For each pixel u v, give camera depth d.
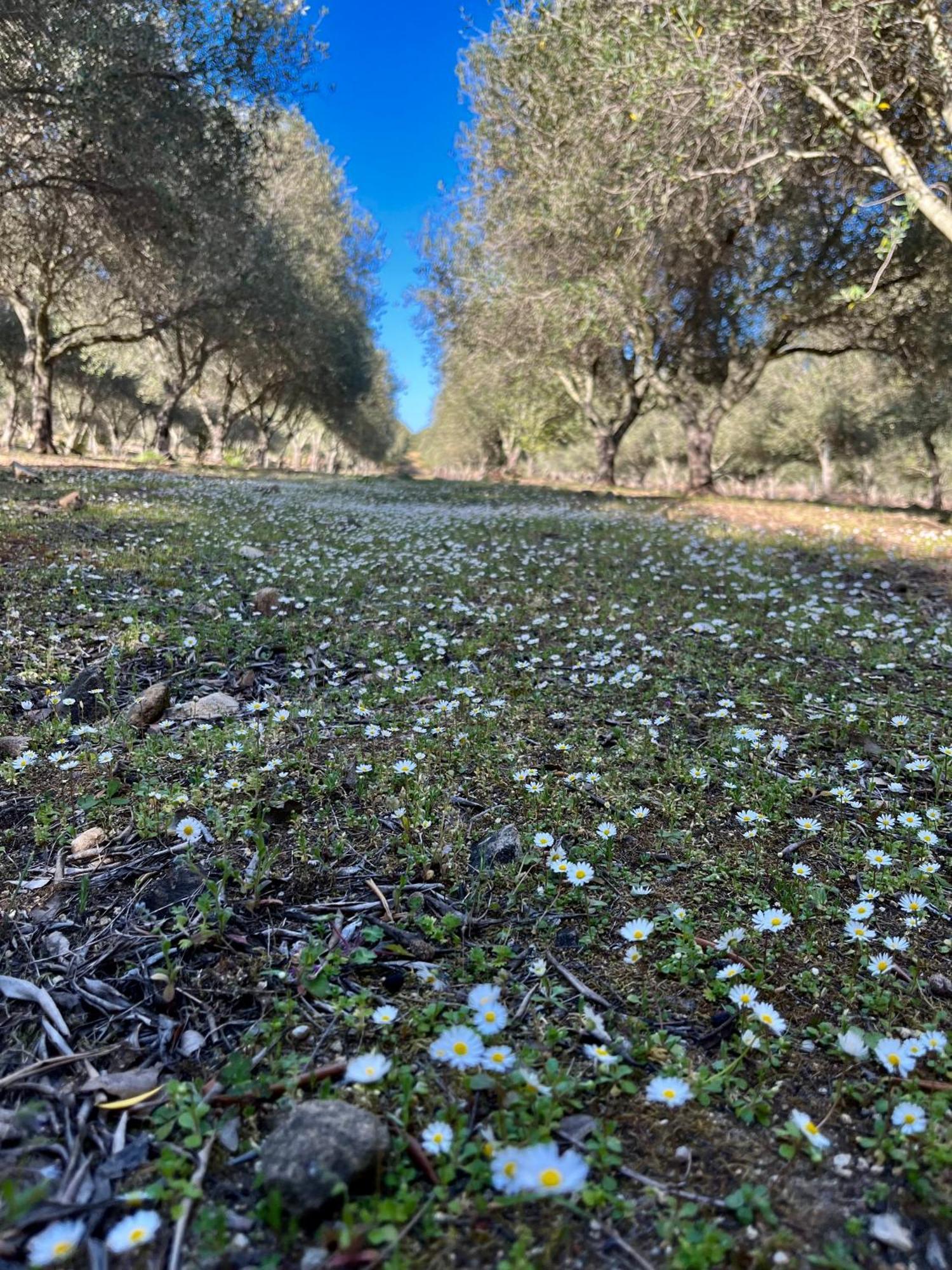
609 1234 1.42
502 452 54.03
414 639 5.45
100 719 3.80
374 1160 1.46
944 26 8.60
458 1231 1.40
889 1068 1.77
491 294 19.80
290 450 65.25
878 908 2.51
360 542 9.91
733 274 18.66
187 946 2.12
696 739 3.91
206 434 46.94
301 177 31.59
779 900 2.54
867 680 4.91
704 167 12.33
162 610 5.85
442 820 2.93
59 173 14.38
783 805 3.15
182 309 22.30
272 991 2.02
